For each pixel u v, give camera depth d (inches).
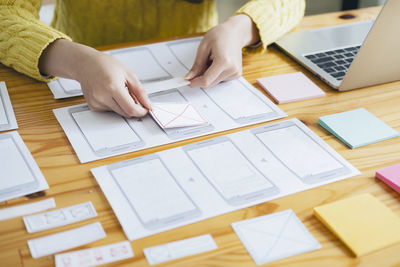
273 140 25.9
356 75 30.3
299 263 18.7
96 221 20.3
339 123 27.2
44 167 23.4
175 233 19.8
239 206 21.3
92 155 24.3
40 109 28.2
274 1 36.5
